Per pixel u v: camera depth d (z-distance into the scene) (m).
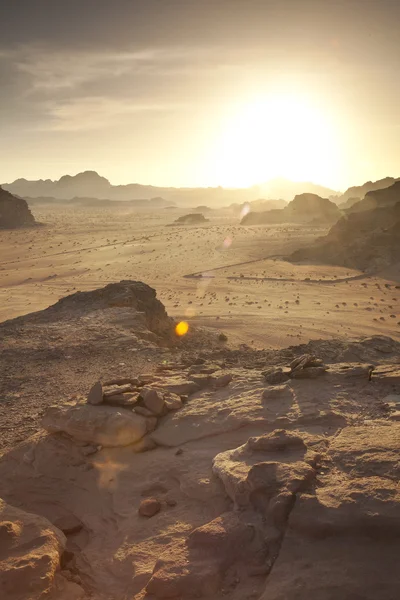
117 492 8.90
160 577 5.98
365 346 18.64
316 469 7.17
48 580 6.34
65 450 10.25
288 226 196.50
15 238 155.38
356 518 5.97
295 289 76.06
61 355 20.88
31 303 66.50
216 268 95.38
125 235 161.50
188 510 7.85
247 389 11.25
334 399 9.86
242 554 6.25
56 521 8.82
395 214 117.06
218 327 50.00
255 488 6.86
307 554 5.86
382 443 7.60
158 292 73.81
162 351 21.17
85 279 86.75
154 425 10.31
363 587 5.31
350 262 100.00
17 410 15.02
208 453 9.10
